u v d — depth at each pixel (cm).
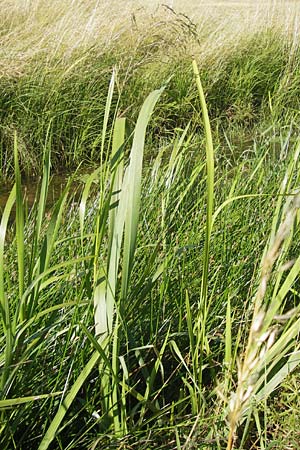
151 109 141
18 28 594
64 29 567
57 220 150
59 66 522
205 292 160
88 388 162
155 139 531
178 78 566
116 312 157
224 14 773
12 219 370
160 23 517
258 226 242
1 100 485
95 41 547
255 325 102
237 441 165
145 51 536
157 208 243
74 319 158
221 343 190
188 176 282
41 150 476
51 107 491
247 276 224
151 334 184
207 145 130
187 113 567
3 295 132
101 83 521
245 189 259
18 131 473
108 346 155
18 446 153
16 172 135
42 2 635
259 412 176
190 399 178
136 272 207
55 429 142
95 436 159
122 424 156
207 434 163
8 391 150
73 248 215
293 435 162
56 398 163
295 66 676
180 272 212
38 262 156
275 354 158
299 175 237
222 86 628
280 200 176
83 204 158
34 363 158
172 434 164
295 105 614
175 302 202
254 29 720
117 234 150
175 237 228
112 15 609
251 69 650
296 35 712
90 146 498
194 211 246
